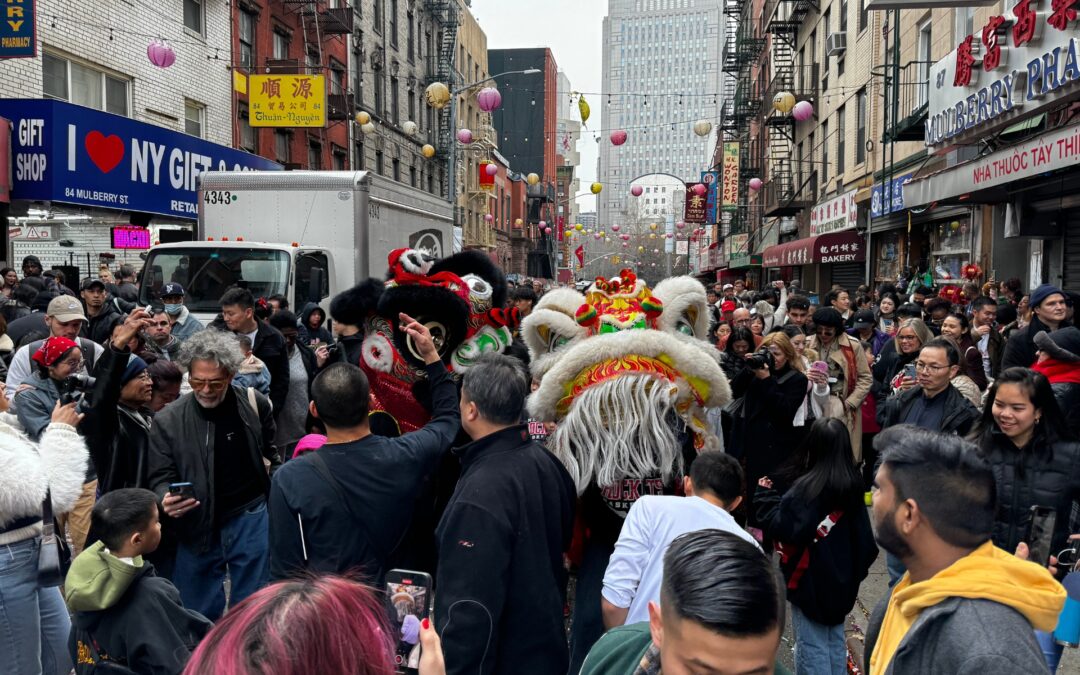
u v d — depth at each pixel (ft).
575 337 13.41
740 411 19.42
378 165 110.01
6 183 38.27
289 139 80.94
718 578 5.05
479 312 14.39
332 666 4.02
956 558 6.73
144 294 35.45
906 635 6.64
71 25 48.32
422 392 13.85
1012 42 32.83
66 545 14.56
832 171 80.02
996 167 33.04
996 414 12.05
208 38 64.80
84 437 14.76
